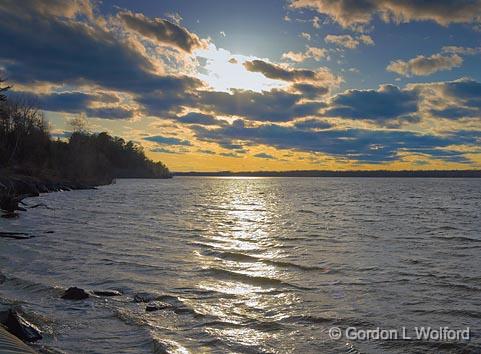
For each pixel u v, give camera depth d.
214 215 40.84
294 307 11.17
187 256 18.42
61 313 10.42
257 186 167.38
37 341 8.58
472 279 14.22
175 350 8.21
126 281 13.78
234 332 9.31
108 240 22.92
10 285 13.07
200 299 11.86
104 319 10.04
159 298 11.80
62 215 37.59
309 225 32.22
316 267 16.28
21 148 92.12
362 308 11.06
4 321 8.82
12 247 20.05
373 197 80.38
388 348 8.49
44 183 77.56
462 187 149.50
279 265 16.69
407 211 46.62
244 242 23.09
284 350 8.37
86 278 14.14
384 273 15.22
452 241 23.62
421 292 12.62
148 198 68.94
